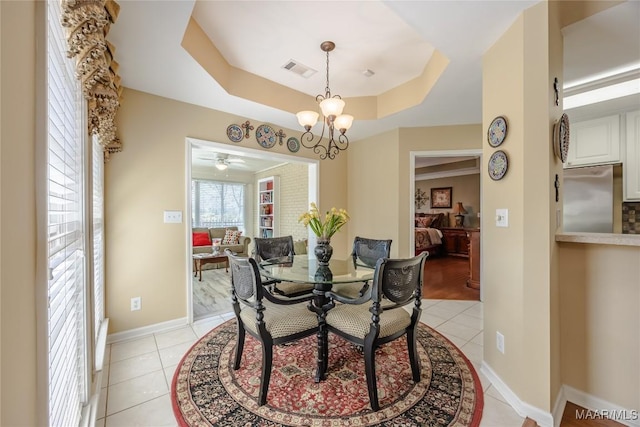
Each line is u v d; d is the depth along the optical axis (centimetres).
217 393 174
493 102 189
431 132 364
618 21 168
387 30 212
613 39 186
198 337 255
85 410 139
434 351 229
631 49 199
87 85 123
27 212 64
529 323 158
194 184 738
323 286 207
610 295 155
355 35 218
